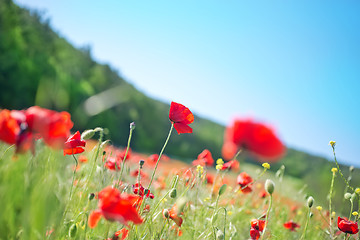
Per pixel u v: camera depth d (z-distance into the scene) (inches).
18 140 12.5
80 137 18.2
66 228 14.7
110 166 26.8
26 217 10.3
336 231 30.0
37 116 12.4
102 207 14.1
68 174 20.7
